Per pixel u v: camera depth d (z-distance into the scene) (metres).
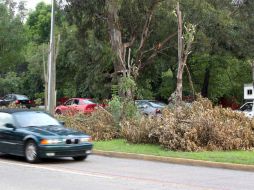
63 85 54.66
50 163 15.09
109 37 35.88
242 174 13.06
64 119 23.25
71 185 10.87
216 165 14.45
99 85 43.16
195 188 10.69
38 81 59.72
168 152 16.88
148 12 33.16
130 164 15.13
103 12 33.44
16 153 15.40
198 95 22.28
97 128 21.36
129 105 22.48
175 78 47.31
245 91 34.75
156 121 19.41
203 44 34.47
